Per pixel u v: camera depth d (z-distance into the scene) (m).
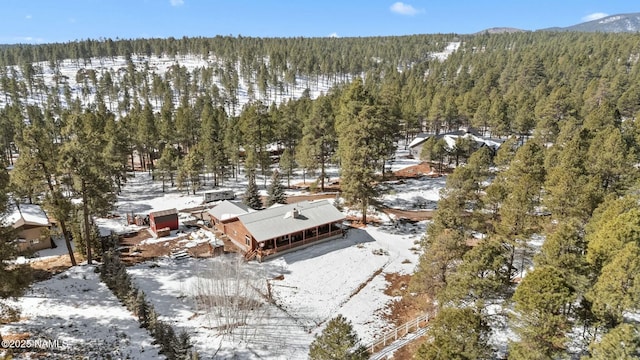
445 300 23.06
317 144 54.88
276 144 92.06
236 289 28.11
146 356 22.73
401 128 76.06
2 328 24.00
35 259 35.41
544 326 18.69
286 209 41.50
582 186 30.55
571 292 18.81
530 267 33.00
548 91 95.12
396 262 37.44
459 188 31.34
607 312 19.42
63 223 32.47
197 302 28.86
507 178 39.44
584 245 22.47
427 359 18.16
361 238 42.06
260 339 25.77
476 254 22.66
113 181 56.19
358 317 28.92
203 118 80.25
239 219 38.91
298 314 29.02
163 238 41.38
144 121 66.25
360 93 55.12
